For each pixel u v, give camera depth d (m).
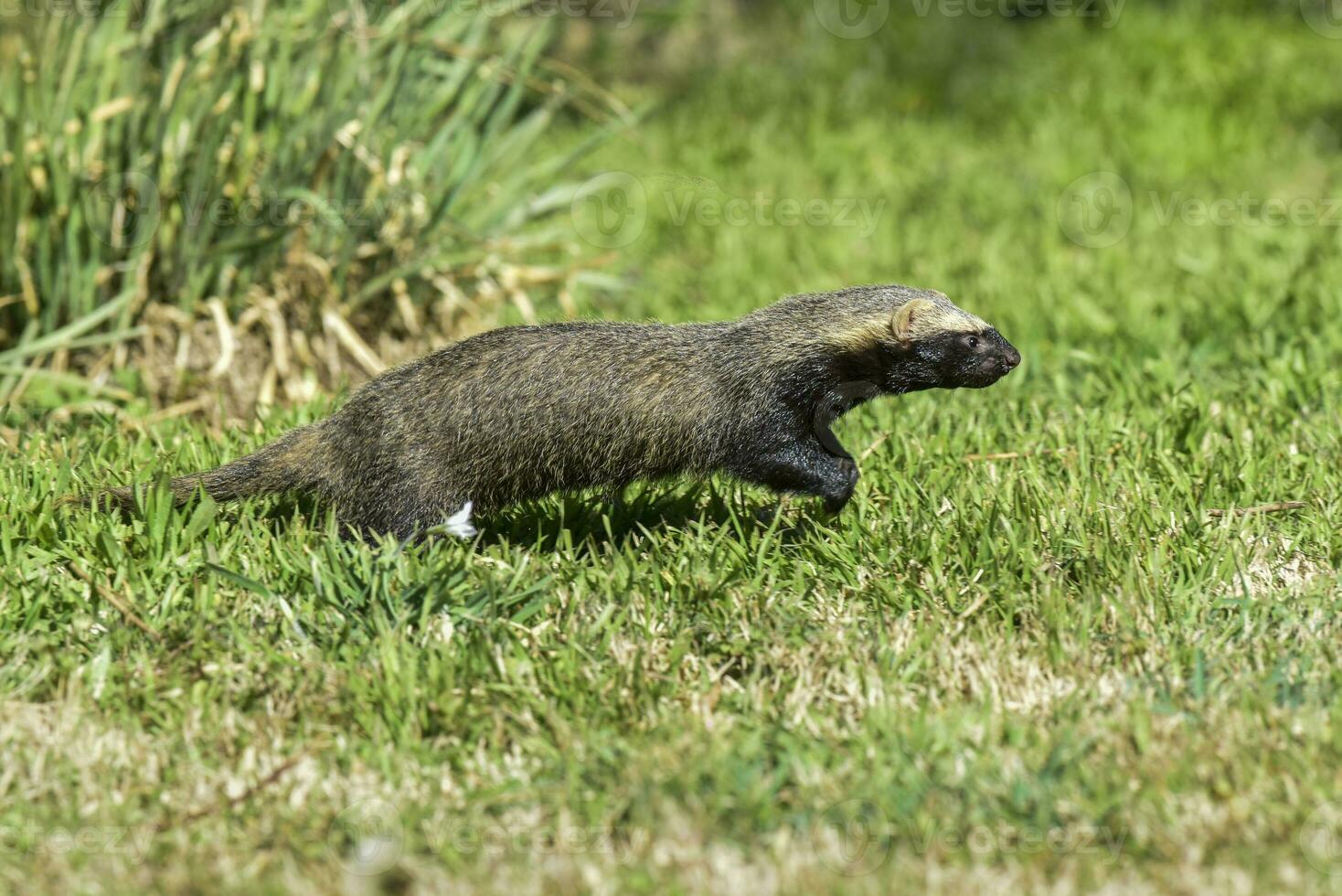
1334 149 22.92
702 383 9.46
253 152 13.22
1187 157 22.25
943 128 23.98
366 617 8.64
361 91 13.64
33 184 12.62
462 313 14.62
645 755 7.38
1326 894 6.39
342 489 9.46
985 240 18.58
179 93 12.92
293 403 12.68
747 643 8.41
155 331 13.29
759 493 10.71
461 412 9.22
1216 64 24.97
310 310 13.79
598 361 9.36
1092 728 7.62
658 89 25.34
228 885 6.63
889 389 9.75
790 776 7.31
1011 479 10.34
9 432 11.58
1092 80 24.89
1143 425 11.55
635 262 17.88
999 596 8.89
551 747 7.58
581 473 9.45
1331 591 8.93
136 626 8.56
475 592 8.74
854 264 17.53
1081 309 15.09
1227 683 7.97
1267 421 11.58
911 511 9.98
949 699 8.01
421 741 7.67
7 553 9.23
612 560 9.36
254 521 9.55
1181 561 9.20
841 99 24.56
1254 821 6.85
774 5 26.75
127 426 12.01
